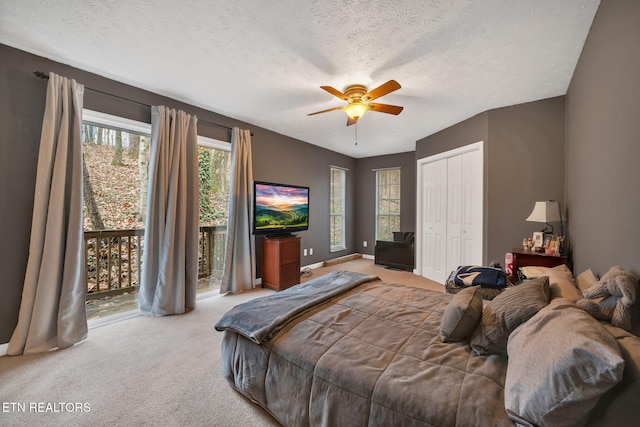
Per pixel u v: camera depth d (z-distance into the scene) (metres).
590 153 1.89
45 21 1.83
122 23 1.84
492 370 1.09
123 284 2.90
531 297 1.23
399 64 2.34
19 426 1.42
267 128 4.22
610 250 1.50
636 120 1.19
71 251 2.27
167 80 2.66
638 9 1.17
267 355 1.44
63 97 2.26
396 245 5.28
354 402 1.09
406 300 1.90
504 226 3.31
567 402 0.74
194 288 3.09
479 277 2.42
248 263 3.78
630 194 1.25
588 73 1.92
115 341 2.32
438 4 1.64
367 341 1.36
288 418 1.31
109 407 1.55
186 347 2.23
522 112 3.18
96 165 2.69
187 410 1.54
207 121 3.44
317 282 2.30
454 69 2.42
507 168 3.28
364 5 1.65
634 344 0.82
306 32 1.92
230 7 1.68
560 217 2.79
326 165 5.54
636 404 0.70
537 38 1.97
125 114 2.73
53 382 1.77
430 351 1.25
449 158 4.15
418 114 3.56
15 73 2.14
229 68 2.43
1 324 2.10
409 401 0.98
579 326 0.86
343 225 6.20
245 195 3.74
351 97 2.69
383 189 6.21
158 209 2.88
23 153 2.18
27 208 2.19
